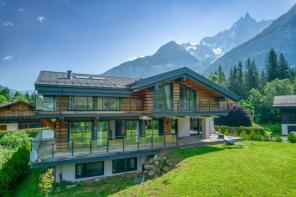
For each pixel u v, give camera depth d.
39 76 23.34
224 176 14.68
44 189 18.28
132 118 25.50
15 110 47.81
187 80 27.61
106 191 17.33
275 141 29.38
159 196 13.20
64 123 21.92
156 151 22.70
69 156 18.92
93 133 23.11
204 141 26.12
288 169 15.29
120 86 24.77
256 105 70.31
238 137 30.05
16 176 19.28
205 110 27.47
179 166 17.81
